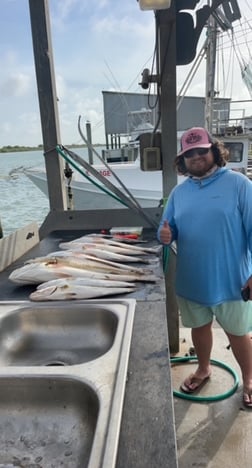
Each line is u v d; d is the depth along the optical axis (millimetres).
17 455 784
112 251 1796
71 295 1288
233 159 7582
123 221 2383
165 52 2053
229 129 8078
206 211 1558
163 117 2160
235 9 2719
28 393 848
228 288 1619
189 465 1544
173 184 2254
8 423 844
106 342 1207
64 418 831
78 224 2412
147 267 1621
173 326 2377
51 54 2170
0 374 843
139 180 7121
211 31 7309
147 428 667
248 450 1604
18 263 1769
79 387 818
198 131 1567
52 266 1462
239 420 1777
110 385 784
